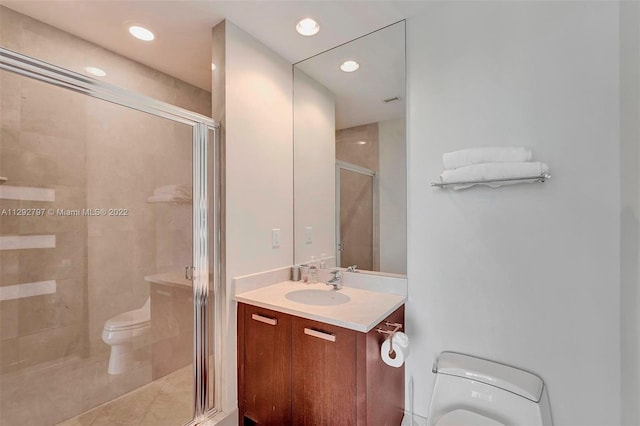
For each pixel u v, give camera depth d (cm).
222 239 167
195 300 167
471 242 150
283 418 152
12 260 147
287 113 211
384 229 179
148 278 182
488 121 146
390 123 178
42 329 155
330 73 199
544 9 132
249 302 163
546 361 131
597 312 121
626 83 113
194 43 190
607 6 119
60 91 147
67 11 158
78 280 167
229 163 167
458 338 153
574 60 126
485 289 146
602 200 120
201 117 164
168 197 173
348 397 131
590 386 122
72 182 165
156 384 177
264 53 191
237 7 156
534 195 134
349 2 154
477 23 149
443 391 141
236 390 173
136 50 198
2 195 144
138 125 169
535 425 120
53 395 158
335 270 196
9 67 111
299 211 214
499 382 131
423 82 165
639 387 104
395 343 136
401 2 155
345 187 194
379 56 180
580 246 124
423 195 165
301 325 145
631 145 109
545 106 132
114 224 179
